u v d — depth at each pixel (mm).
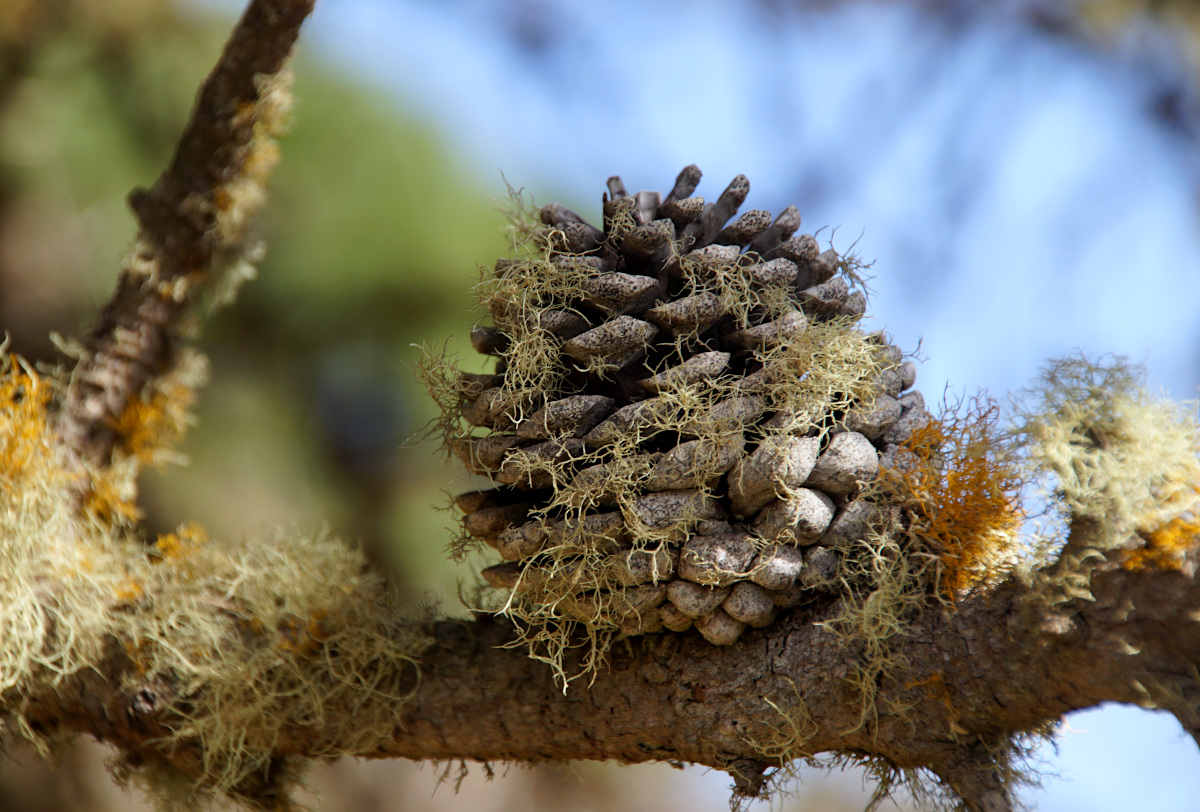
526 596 708
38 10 1221
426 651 739
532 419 696
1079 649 681
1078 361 695
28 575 739
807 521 695
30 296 1305
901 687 698
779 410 698
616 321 695
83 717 745
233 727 735
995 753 698
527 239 711
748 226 707
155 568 752
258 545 752
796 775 715
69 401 767
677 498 693
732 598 698
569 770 751
